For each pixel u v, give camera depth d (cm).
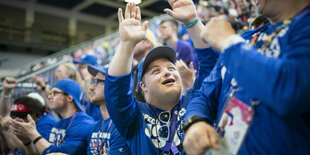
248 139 77
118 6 1734
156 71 137
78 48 888
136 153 129
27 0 1634
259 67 66
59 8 1764
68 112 242
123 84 116
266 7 85
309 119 70
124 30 112
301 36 68
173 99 133
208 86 107
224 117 88
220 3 429
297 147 68
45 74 521
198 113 92
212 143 77
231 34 77
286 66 63
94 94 196
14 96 418
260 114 76
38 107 262
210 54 130
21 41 1538
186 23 128
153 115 134
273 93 63
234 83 89
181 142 128
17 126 200
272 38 82
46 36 1692
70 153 201
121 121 126
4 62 1465
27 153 229
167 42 386
